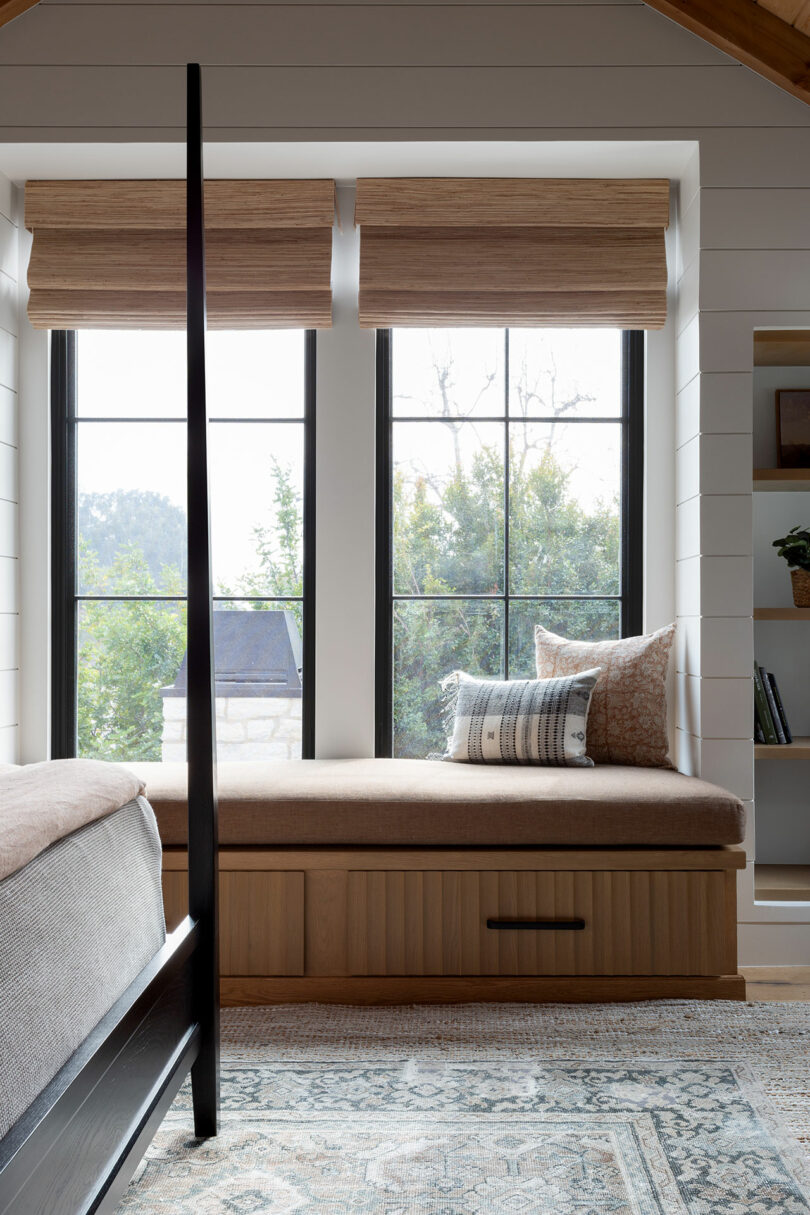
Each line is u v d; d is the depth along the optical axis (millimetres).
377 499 3117
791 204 2752
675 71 2766
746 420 2736
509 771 2641
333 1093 1885
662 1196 1521
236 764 2762
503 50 2770
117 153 2824
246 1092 1891
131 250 2990
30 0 2734
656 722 2824
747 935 2703
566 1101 1846
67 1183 1031
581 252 2975
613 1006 2311
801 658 3078
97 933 1284
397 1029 2189
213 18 2771
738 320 2748
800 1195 1524
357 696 3018
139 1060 1308
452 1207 1494
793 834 3061
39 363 3074
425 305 2959
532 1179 1573
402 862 2342
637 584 3100
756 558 3084
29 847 1133
